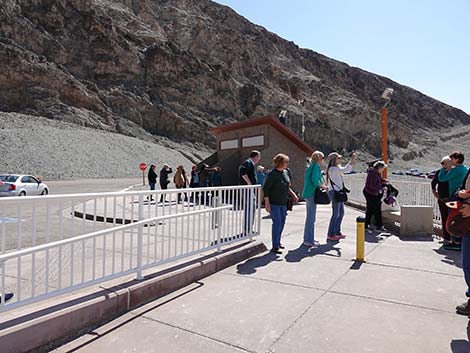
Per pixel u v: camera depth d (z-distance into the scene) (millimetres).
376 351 3123
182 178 16531
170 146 65250
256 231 6867
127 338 3316
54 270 5051
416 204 10234
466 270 3873
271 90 104812
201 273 5047
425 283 4910
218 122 80500
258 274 5246
